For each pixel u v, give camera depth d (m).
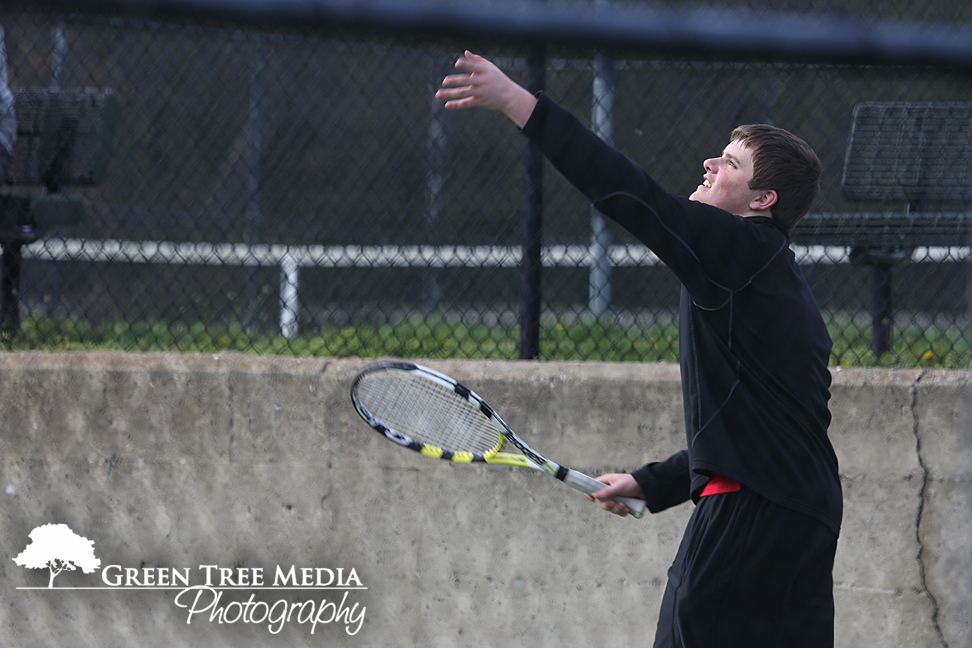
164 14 4.43
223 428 11.55
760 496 6.95
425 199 16.47
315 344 13.72
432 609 11.51
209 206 15.87
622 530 11.35
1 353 11.88
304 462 11.52
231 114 16.12
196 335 14.33
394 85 15.94
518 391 11.35
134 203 15.89
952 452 11.02
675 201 6.73
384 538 11.51
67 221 14.55
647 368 11.44
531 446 11.33
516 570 11.43
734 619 6.98
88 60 14.87
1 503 11.77
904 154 14.32
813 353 7.24
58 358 11.75
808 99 14.64
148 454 11.63
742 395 7.05
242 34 14.31
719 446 7.02
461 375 11.46
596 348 13.13
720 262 6.88
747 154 7.55
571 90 14.62
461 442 9.30
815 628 7.14
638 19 4.28
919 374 11.21
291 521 11.56
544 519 11.39
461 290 15.87
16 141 14.92
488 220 15.73
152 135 15.91
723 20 4.47
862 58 4.51
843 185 14.64
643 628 11.36
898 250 13.26
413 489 11.45
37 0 4.45
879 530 11.14
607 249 15.80
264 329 15.78
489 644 11.47
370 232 16.28
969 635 11.03
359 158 16.34
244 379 11.52
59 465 11.70
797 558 6.91
